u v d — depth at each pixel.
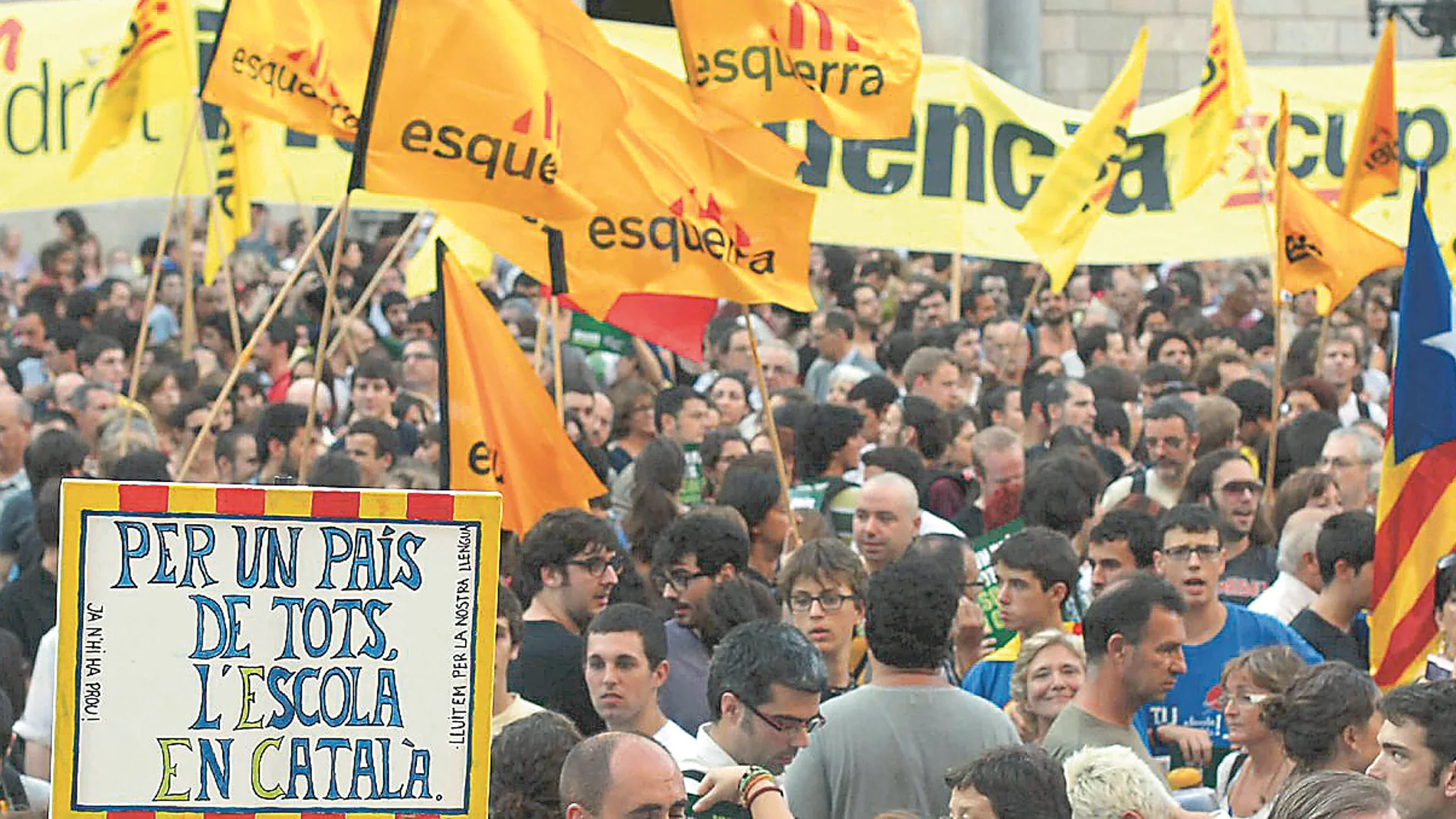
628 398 37.38
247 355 27.08
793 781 18.86
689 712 22.64
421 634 13.30
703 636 23.12
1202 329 52.91
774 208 26.58
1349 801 14.10
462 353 24.86
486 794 13.35
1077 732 19.86
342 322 35.06
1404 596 23.73
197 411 36.56
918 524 25.88
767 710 17.69
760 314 57.72
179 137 41.78
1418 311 23.83
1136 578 20.11
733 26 27.19
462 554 13.34
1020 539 23.34
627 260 26.11
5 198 41.53
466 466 24.84
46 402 44.34
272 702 13.11
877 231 45.00
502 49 23.42
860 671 25.16
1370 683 18.61
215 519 13.05
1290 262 35.34
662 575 23.31
